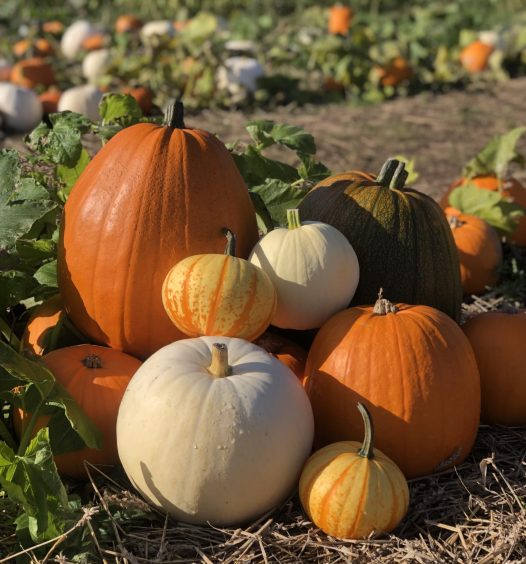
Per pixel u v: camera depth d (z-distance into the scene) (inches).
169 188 54.9
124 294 55.5
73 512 48.7
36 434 53.7
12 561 49.2
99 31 218.1
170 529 50.0
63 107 153.4
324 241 54.7
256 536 48.8
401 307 55.2
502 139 95.2
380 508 48.0
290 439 49.1
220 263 52.1
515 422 61.0
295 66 200.8
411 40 207.3
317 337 55.1
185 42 182.9
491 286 87.0
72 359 55.5
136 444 48.9
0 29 242.1
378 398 52.0
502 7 300.5
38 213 57.1
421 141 147.6
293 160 133.0
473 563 48.1
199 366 49.9
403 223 59.4
